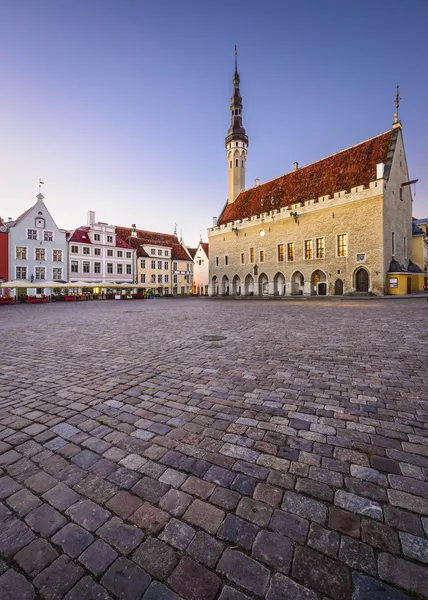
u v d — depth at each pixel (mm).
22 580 1501
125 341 7430
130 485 2145
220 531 1750
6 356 6023
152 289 55156
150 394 3801
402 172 35156
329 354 5582
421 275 37719
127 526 1800
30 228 39188
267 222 41969
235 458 2426
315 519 1813
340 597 1383
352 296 31906
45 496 2059
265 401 3514
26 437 2820
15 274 37875
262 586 1440
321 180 38531
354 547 1631
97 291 46406
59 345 7078
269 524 1788
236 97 52938
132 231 57469
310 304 20406
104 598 1404
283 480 2158
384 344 6336
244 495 2021
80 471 2312
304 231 37562
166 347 6543
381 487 2070
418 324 9055
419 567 1515
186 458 2443
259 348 6207
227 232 48406
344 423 2965
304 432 2809
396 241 33250
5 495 2072
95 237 46531
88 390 3992
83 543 1694
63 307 24250
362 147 36562
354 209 32688
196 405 3443
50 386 4184
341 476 2189
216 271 50875
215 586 1445
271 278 41688
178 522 1820
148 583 1468
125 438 2768
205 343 6875
